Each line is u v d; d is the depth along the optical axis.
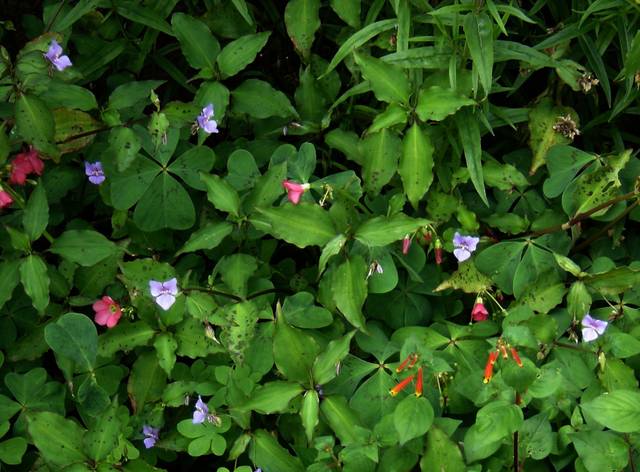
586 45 0.76
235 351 0.72
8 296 0.73
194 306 0.73
